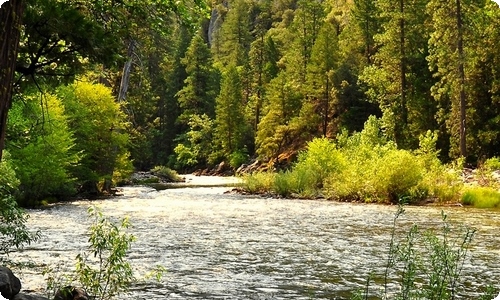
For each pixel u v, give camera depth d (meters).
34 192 24.17
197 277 9.82
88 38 7.05
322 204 26.80
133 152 56.25
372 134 38.22
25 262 10.52
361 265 11.09
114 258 6.56
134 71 40.75
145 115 60.12
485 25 38.94
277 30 94.88
